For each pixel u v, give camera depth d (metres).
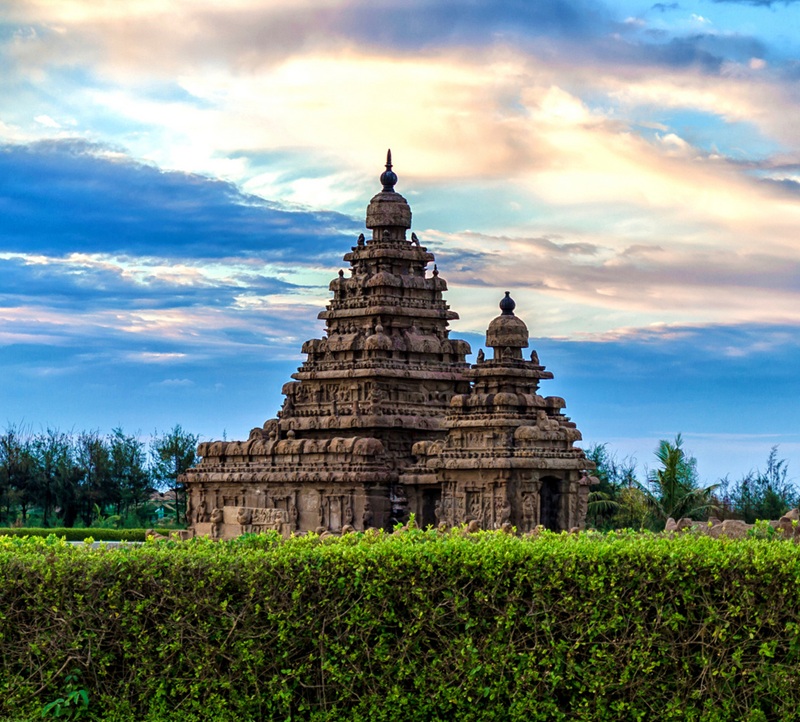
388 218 95.38
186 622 31.20
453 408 83.81
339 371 92.25
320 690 30.78
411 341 92.75
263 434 96.19
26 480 133.75
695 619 29.70
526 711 30.06
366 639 30.64
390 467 88.69
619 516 98.94
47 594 31.64
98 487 135.75
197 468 97.88
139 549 33.06
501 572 30.47
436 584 30.62
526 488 79.75
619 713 29.72
